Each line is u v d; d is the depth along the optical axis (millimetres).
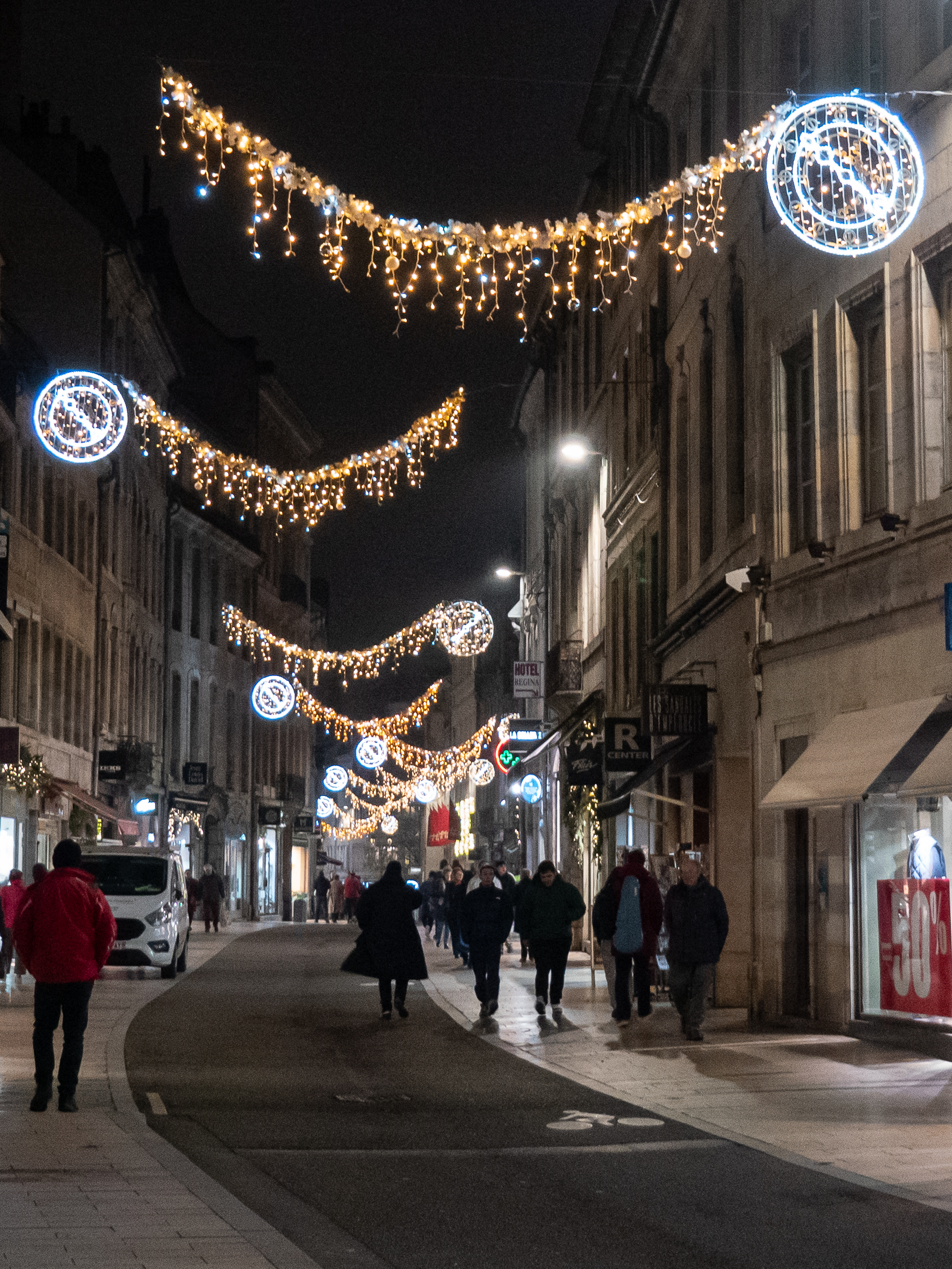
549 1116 11805
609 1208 8367
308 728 84875
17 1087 12875
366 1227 7891
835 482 18375
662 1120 11547
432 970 31000
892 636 16859
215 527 62781
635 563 32000
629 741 25219
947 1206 8320
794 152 14523
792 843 19484
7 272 43219
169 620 56844
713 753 23047
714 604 22766
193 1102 12438
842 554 17984
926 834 16156
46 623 37219
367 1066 15039
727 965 22141
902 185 12617
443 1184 9070
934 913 15781
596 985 25688
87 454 37562
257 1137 10758
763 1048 16219
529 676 47906
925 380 16219
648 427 30703
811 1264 7039
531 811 53844
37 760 31250
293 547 80438
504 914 20109
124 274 46000
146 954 27391
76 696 41156
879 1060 15062
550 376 47656
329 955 36188
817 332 18750
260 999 23328
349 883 61156
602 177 35969
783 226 19859
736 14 23000
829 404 18578
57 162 46031
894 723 16219
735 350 23109
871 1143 10305
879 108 11734
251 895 68500
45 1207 7898
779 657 19844
